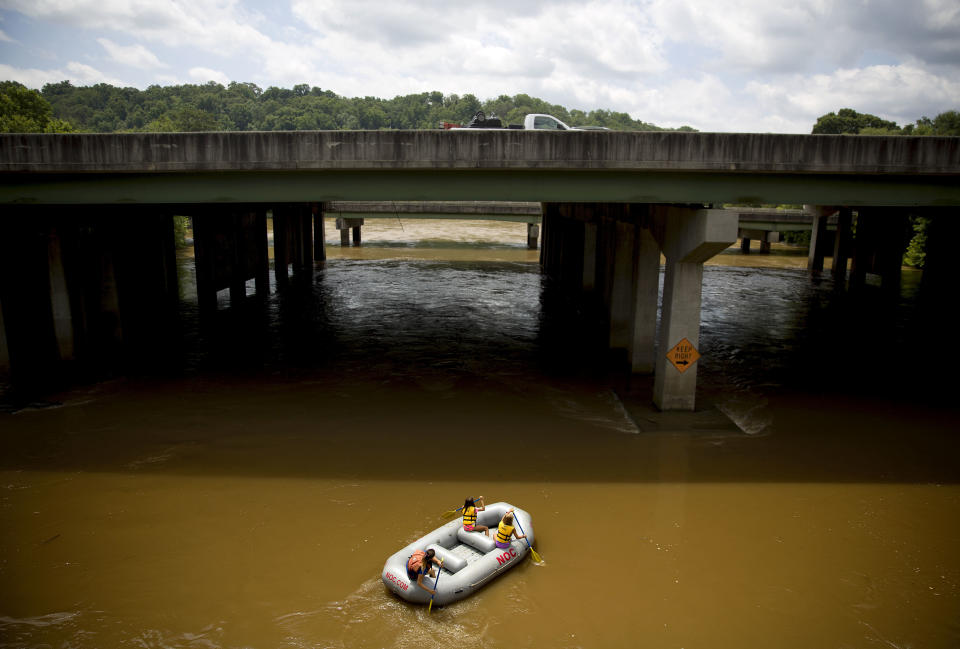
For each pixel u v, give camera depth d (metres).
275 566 12.53
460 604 11.52
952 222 36.66
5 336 21.23
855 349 29.98
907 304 41.59
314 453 17.78
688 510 14.92
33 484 15.70
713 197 18.47
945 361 28.05
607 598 11.76
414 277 50.06
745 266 60.91
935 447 18.67
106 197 18.33
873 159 16.95
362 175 18.25
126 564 12.53
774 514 14.77
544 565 12.70
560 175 18.16
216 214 35.34
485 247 73.75
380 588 11.93
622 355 27.88
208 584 11.96
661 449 18.28
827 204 18.69
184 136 16.94
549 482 16.20
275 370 25.38
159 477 16.17
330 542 13.39
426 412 21.02
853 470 17.11
